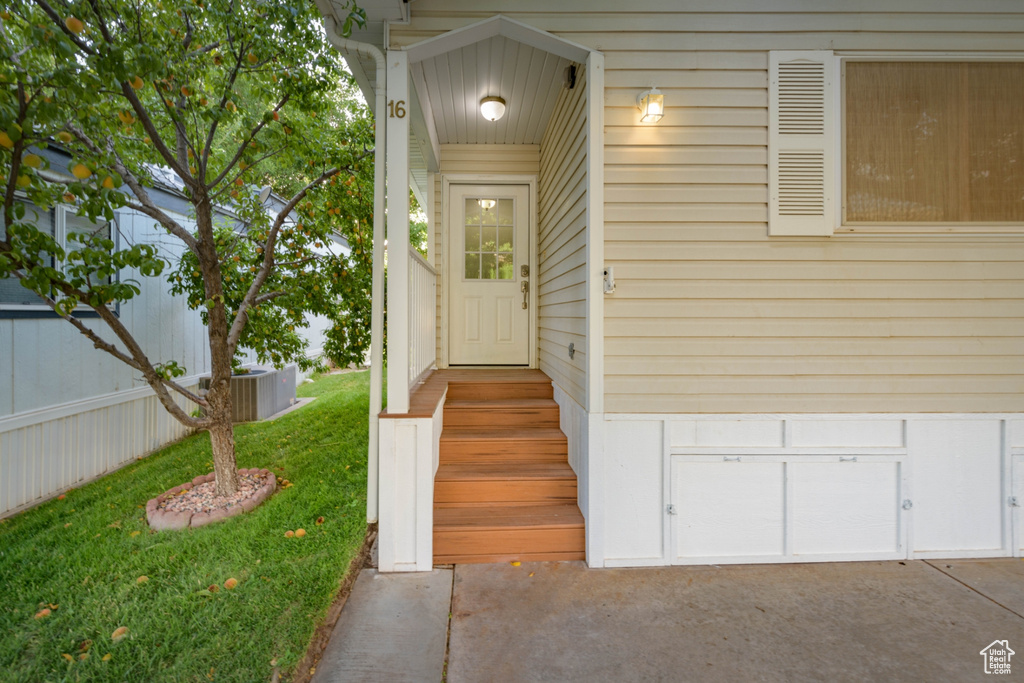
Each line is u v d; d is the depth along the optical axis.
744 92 2.68
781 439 2.71
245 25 3.19
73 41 2.46
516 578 2.53
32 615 2.21
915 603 2.31
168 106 3.03
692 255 2.68
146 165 4.57
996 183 2.72
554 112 3.77
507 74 3.27
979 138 2.72
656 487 2.69
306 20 3.27
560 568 2.63
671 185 2.67
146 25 2.97
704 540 2.70
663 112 2.66
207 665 1.87
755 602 2.32
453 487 2.91
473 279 4.67
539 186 4.62
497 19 2.61
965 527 2.74
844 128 2.69
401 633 2.08
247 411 6.05
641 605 2.29
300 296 4.17
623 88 2.66
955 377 2.73
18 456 3.57
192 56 3.17
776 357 2.71
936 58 2.68
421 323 3.41
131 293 2.84
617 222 2.67
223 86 3.26
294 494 3.54
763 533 2.72
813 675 1.84
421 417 2.62
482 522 2.71
